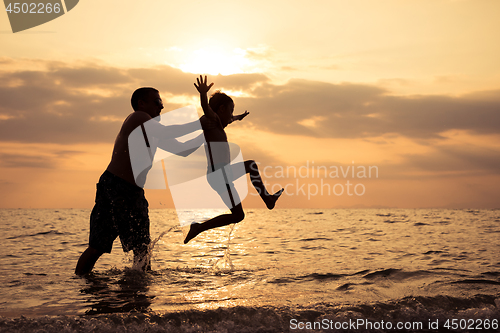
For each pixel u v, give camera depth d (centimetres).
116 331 254
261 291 350
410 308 300
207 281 390
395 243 750
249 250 640
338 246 703
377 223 1430
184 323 267
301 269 459
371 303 308
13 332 245
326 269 457
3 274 418
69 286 363
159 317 272
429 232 1020
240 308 287
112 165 438
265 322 271
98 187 436
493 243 745
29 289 349
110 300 316
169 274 425
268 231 1048
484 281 391
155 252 599
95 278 401
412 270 448
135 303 308
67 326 255
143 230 447
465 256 565
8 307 295
